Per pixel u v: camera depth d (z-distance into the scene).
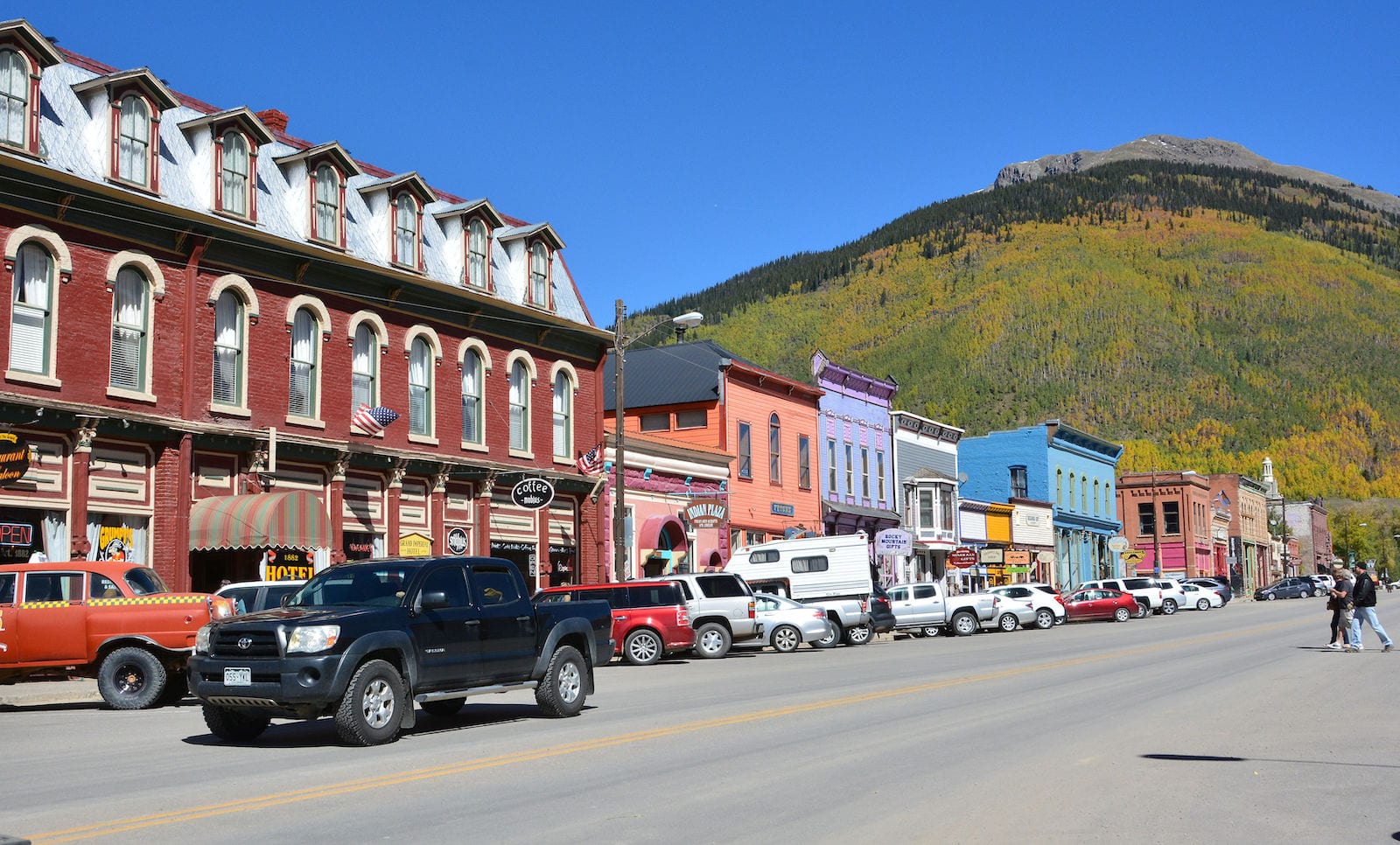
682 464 42.69
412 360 31.56
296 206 28.55
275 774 11.01
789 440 49.78
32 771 11.41
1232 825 8.59
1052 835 8.27
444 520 32.00
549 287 36.22
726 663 28.06
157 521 24.75
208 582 27.16
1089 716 15.20
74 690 20.16
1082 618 51.03
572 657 16.08
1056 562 75.94
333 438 28.66
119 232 24.33
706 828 8.50
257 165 27.80
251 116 27.17
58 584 17.83
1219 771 10.98
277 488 27.41
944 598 42.78
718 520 41.16
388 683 13.13
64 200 23.08
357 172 29.91
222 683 12.83
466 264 33.09
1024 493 75.62
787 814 9.04
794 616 33.34
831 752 12.20
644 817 8.91
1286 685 19.42
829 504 51.41
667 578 30.00
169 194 25.42
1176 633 37.38
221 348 26.45
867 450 56.19
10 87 22.67
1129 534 97.38
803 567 38.97
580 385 37.62
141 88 24.94
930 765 11.36
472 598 14.62
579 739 13.38
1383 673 21.61
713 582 30.41
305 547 25.34
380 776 10.85
